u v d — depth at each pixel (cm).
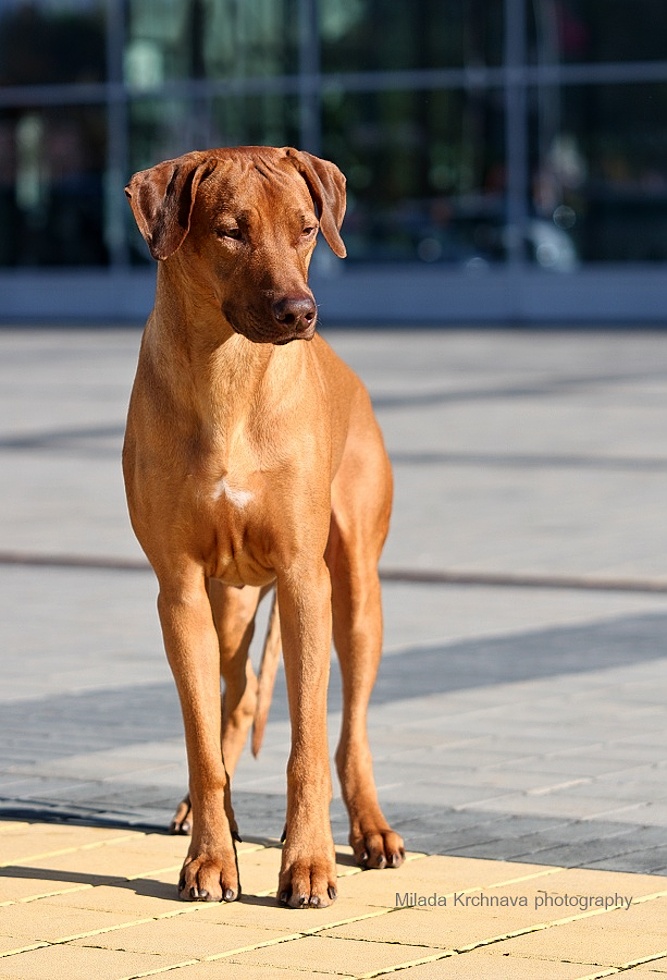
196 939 532
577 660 941
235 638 676
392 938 532
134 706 859
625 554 1226
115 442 1800
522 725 811
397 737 793
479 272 3538
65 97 3741
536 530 1320
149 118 3712
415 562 1210
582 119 3456
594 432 1822
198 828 587
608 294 3462
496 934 534
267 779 739
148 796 707
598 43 3425
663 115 3406
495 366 2502
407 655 960
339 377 670
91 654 971
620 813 670
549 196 3488
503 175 3509
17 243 3816
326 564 660
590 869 600
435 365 2523
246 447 581
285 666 601
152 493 588
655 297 3438
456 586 1139
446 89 3522
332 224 595
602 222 3462
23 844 639
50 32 3734
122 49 3697
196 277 571
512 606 1080
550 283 3494
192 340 574
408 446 1744
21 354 2798
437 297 3553
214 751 587
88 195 3759
